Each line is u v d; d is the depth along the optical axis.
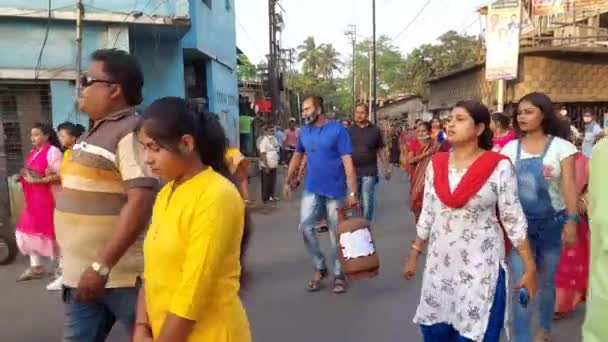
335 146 5.48
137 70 2.75
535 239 3.88
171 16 10.37
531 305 3.70
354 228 4.96
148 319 2.14
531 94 3.82
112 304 2.70
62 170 2.86
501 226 3.11
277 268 6.59
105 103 2.68
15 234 6.99
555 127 3.81
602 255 1.48
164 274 1.96
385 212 10.98
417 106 48.78
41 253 6.25
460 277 3.04
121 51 2.76
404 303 5.26
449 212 3.06
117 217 2.68
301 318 4.91
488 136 3.09
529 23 17.27
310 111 5.53
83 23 10.05
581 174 4.41
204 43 13.90
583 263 4.64
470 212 3.00
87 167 2.64
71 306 2.73
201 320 1.94
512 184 2.98
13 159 9.66
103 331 2.84
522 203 3.86
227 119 17.19
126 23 10.21
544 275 3.94
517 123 3.95
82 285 2.51
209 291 1.90
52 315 5.13
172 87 12.14
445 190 3.04
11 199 9.17
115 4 10.04
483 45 22.95
